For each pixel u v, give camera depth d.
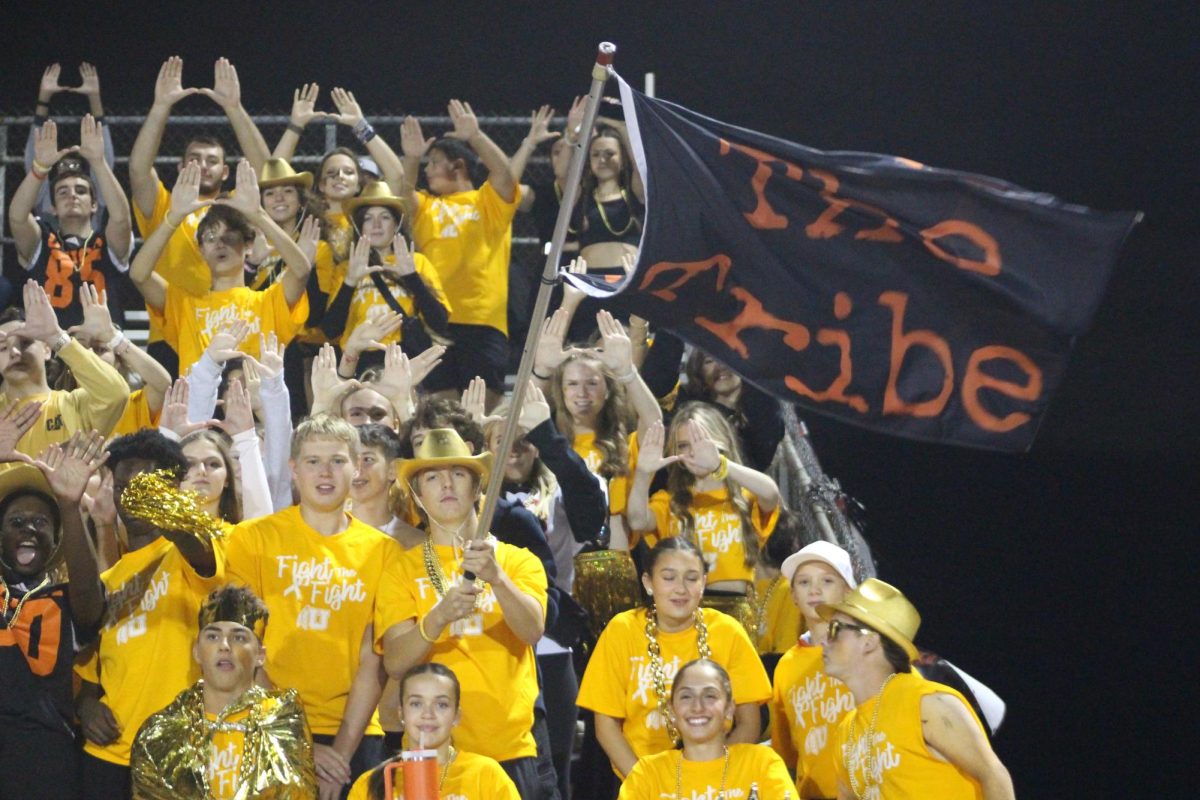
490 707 7.40
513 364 12.37
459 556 7.54
